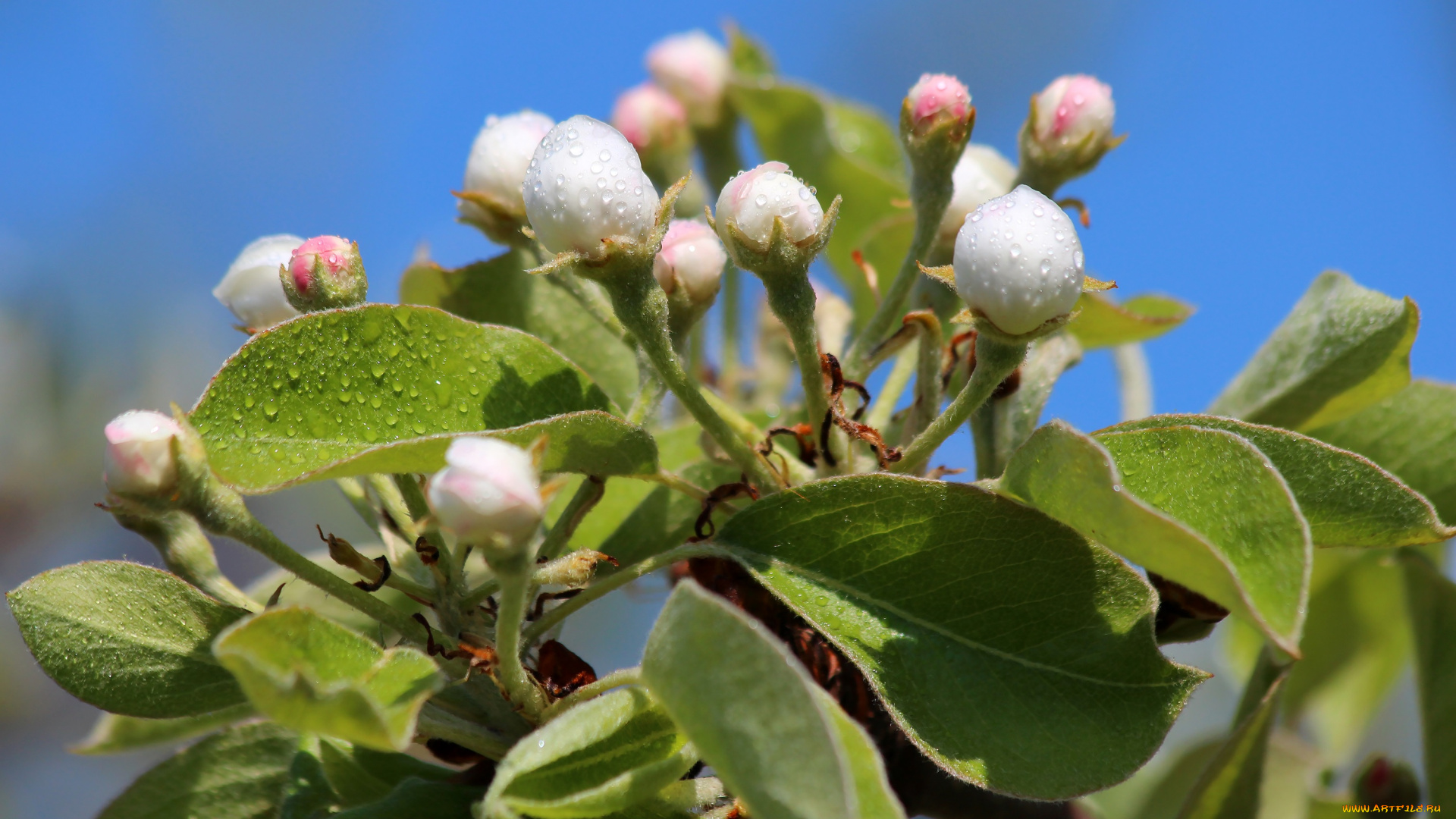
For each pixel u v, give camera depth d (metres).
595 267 0.44
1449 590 0.49
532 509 0.42
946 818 0.47
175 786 0.47
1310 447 0.44
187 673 0.45
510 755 0.43
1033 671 0.44
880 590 0.44
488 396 0.45
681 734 0.44
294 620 0.42
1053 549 0.44
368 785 0.46
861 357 0.47
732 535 0.45
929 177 0.47
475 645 0.45
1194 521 0.43
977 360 0.44
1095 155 0.47
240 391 0.44
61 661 0.45
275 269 0.46
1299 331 0.50
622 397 0.51
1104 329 0.51
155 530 0.45
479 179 0.47
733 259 0.45
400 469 0.44
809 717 0.41
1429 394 0.50
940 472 0.47
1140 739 0.43
